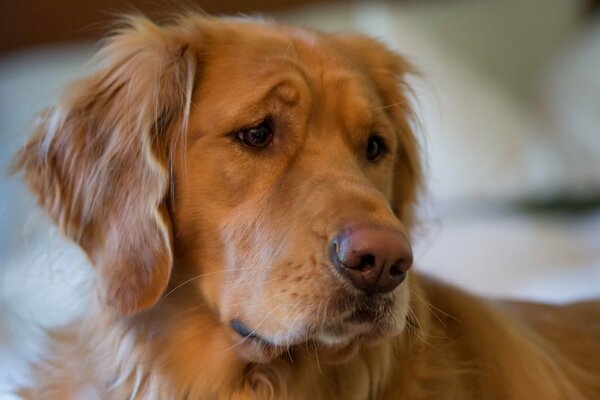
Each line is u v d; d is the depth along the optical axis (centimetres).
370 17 600
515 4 627
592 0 646
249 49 240
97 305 244
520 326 283
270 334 208
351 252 193
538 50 623
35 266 351
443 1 615
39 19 501
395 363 249
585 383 288
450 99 569
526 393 263
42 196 248
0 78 499
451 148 553
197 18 258
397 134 280
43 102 290
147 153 228
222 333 231
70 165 242
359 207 203
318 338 206
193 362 234
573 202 552
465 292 278
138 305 225
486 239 459
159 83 234
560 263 415
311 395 240
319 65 242
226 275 222
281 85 230
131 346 237
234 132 226
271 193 221
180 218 228
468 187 548
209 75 236
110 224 231
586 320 311
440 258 430
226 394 236
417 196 290
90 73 254
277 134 229
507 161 555
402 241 194
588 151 582
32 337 292
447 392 252
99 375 242
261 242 214
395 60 294
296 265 203
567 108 601
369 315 200
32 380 263
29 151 253
